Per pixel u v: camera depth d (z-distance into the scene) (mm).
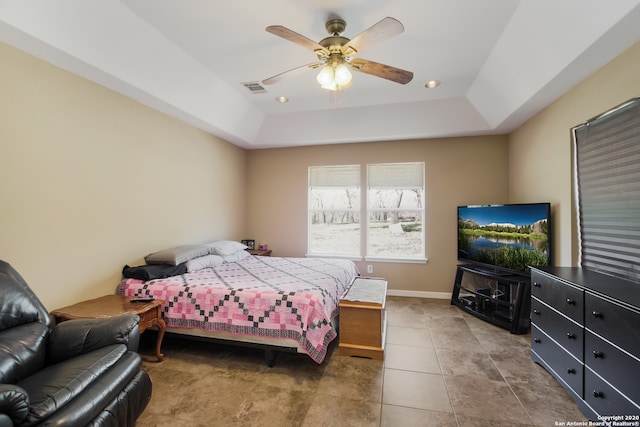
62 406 1263
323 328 2303
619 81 2045
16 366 1461
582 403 1833
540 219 2988
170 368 2406
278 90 3490
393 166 4637
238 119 4031
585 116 2410
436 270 4414
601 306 1672
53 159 2227
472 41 2477
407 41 2482
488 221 3689
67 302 2332
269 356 2408
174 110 3229
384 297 2754
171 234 3441
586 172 2475
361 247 4727
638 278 1946
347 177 4828
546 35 2107
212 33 2391
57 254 2262
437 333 3080
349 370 2361
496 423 1757
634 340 1451
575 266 2625
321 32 2379
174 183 3484
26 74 2053
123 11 2084
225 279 2857
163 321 2494
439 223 4398
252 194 5145
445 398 1996
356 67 2205
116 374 1569
